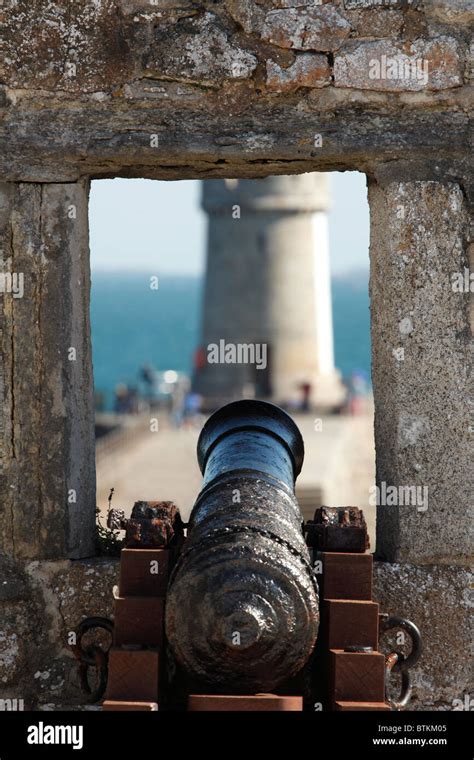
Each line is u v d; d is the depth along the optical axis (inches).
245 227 1255.5
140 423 1133.7
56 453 212.2
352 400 1190.3
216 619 165.8
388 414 211.6
